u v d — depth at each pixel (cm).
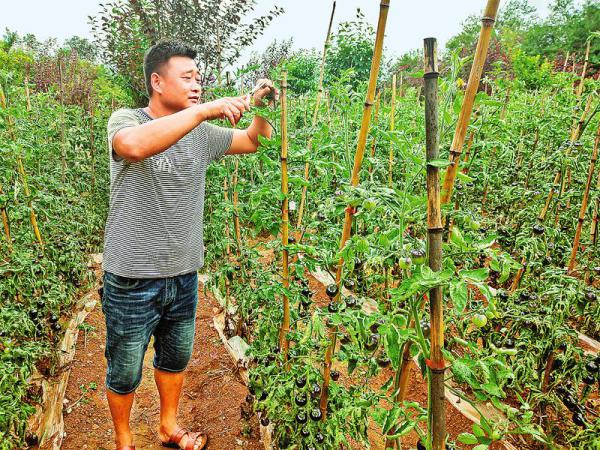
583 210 278
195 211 212
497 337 261
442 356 114
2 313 255
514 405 262
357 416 165
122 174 190
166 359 231
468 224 132
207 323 381
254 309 277
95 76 934
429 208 104
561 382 227
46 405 268
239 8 487
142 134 161
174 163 194
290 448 203
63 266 369
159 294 205
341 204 139
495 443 238
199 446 240
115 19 575
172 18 513
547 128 374
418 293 116
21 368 238
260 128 224
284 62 183
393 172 374
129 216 193
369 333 145
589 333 335
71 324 357
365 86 388
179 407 280
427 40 96
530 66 1028
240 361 307
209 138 215
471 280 99
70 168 569
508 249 363
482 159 341
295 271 214
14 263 293
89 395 290
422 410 136
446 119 137
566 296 222
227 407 277
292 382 197
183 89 195
